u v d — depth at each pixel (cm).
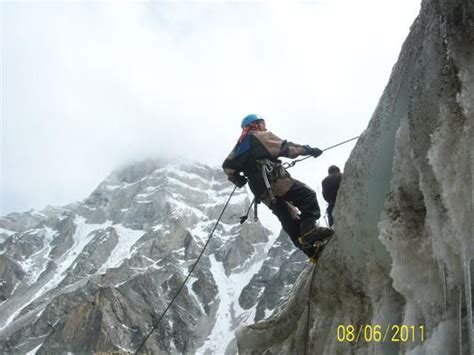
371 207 615
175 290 18462
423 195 527
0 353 15038
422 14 572
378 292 624
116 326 14512
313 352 722
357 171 638
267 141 655
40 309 17762
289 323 832
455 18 496
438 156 493
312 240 646
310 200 652
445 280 495
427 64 519
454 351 480
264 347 866
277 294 16988
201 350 15325
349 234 651
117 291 15825
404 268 548
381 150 610
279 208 675
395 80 612
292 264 17912
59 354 13675
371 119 645
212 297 18812
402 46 623
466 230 466
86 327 14338
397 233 555
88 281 18125
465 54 486
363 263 641
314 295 736
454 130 485
